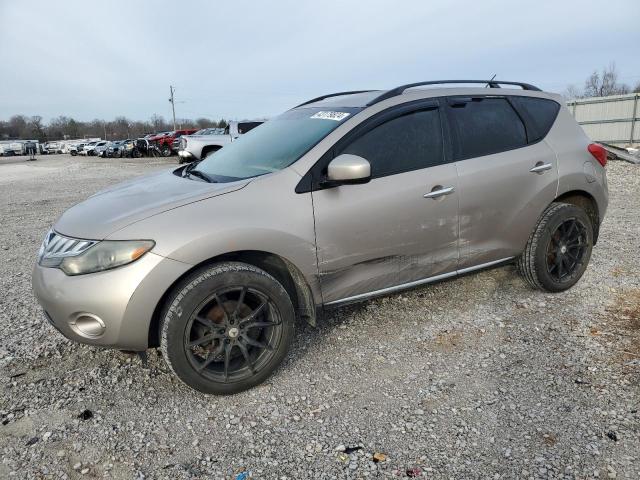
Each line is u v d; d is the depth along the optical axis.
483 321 3.73
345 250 3.14
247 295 2.90
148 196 3.04
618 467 2.23
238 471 2.30
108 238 2.63
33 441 2.50
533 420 2.58
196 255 2.67
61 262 2.72
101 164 26.39
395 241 3.31
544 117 4.09
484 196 3.61
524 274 4.11
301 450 2.43
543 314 3.82
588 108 23.12
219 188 2.93
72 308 2.62
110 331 2.63
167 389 2.96
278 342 2.96
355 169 2.84
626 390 2.79
